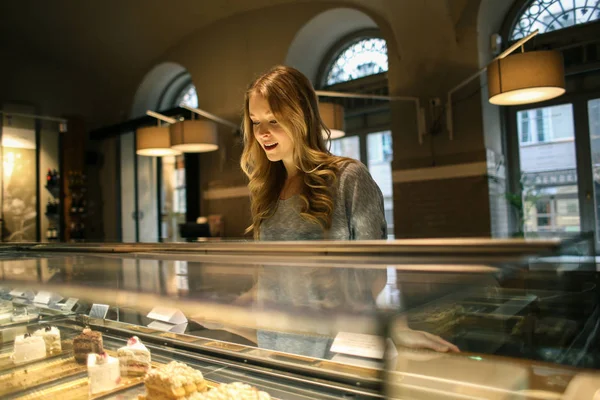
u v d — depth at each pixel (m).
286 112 1.15
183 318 1.37
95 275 1.62
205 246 1.17
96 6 6.58
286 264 0.99
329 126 4.03
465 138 4.23
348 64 5.69
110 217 7.95
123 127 7.34
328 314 0.99
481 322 0.81
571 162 4.30
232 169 6.19
